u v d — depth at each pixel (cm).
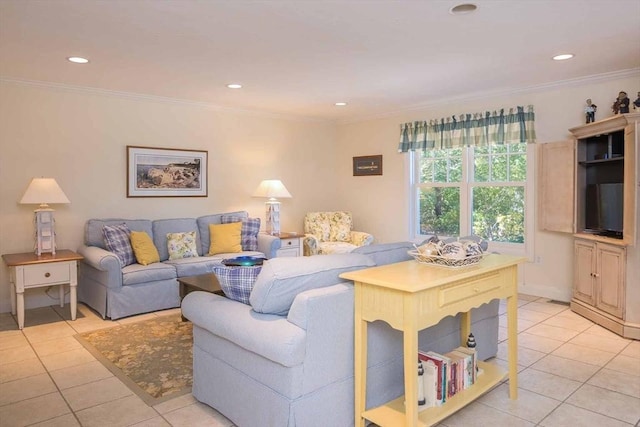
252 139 612
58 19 280
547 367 307
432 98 539
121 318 420
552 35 317
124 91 489
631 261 361
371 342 229
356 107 589
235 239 531
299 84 459
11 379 291
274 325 203
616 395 267
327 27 297
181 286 390
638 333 357
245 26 294
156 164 526
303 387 199
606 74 427
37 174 451
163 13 271
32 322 409
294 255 584
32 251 449
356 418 220
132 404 257
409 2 258
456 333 290
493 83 464
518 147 512
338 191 700
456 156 566
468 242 267
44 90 452
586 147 440
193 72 410
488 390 271
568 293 471
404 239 616
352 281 227
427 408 226
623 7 268
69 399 263
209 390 247
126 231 463
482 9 270
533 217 495
